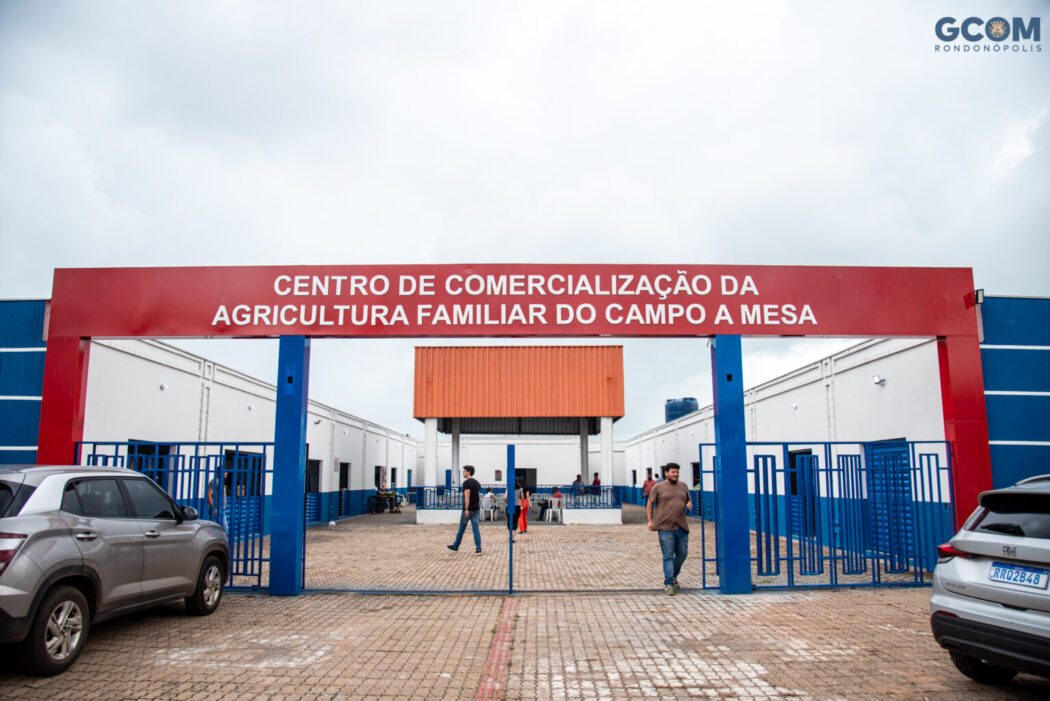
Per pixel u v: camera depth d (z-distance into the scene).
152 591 6.81
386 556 13.55
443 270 9.66
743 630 7.11
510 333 9.54
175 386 14.08
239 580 10.64
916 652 6.28
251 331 9.52
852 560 9.84
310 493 21.27
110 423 11.74
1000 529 5.13
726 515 9.20
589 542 16.38
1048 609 4.58
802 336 9.65
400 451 37.66
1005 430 10.38
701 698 5.14
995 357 10.55
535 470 38.31
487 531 19.66
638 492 38.62
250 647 6.51
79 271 9.60
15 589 5.17
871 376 13.29
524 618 7.70
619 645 6.56
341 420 24.84
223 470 9.37
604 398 23.30
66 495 6.00
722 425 9.37
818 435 15.71
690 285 9.66
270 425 19.44
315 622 7.53
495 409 23.28
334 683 5.47
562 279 9.65
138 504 6.96
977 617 4.98
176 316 9.55
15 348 10.40
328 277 9.62
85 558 5.87
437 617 7.77
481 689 5.34
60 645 5.64
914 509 9.98
